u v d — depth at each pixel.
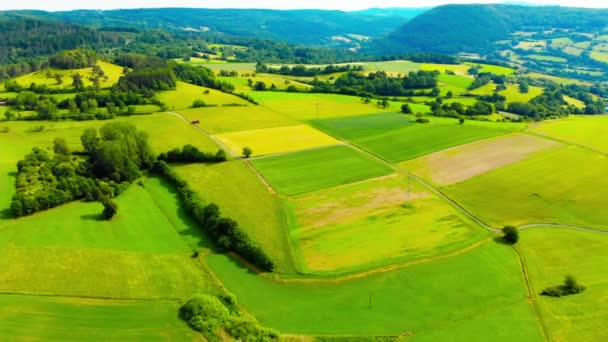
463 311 62.19
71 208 88.25
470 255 76.31
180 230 82.25
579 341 57.22
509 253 77.31
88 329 54.00
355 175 110.56
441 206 94.19
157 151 122.31
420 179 108.62
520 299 65.25
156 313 57.91
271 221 86.25
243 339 54.88
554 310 62.97
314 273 70.06
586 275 71.56
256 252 71.69
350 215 89.38
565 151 125.69
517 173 111.31
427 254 76.00
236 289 65.88
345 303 63.38
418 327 58.75
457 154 125.38
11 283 62.03
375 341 55.91
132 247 74.56
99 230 79.62
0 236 74.88
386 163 119.50
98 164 103.56
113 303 59.62
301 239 80.12
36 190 88.50
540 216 91.00
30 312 56.41
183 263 71.25
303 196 98.25
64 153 110.94
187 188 97.50
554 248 79.31
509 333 58.06
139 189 100.81
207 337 53.91
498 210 93.06
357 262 73.19
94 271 66.44
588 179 107.19
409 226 85.38
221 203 93.31
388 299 64.44
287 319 59.75
